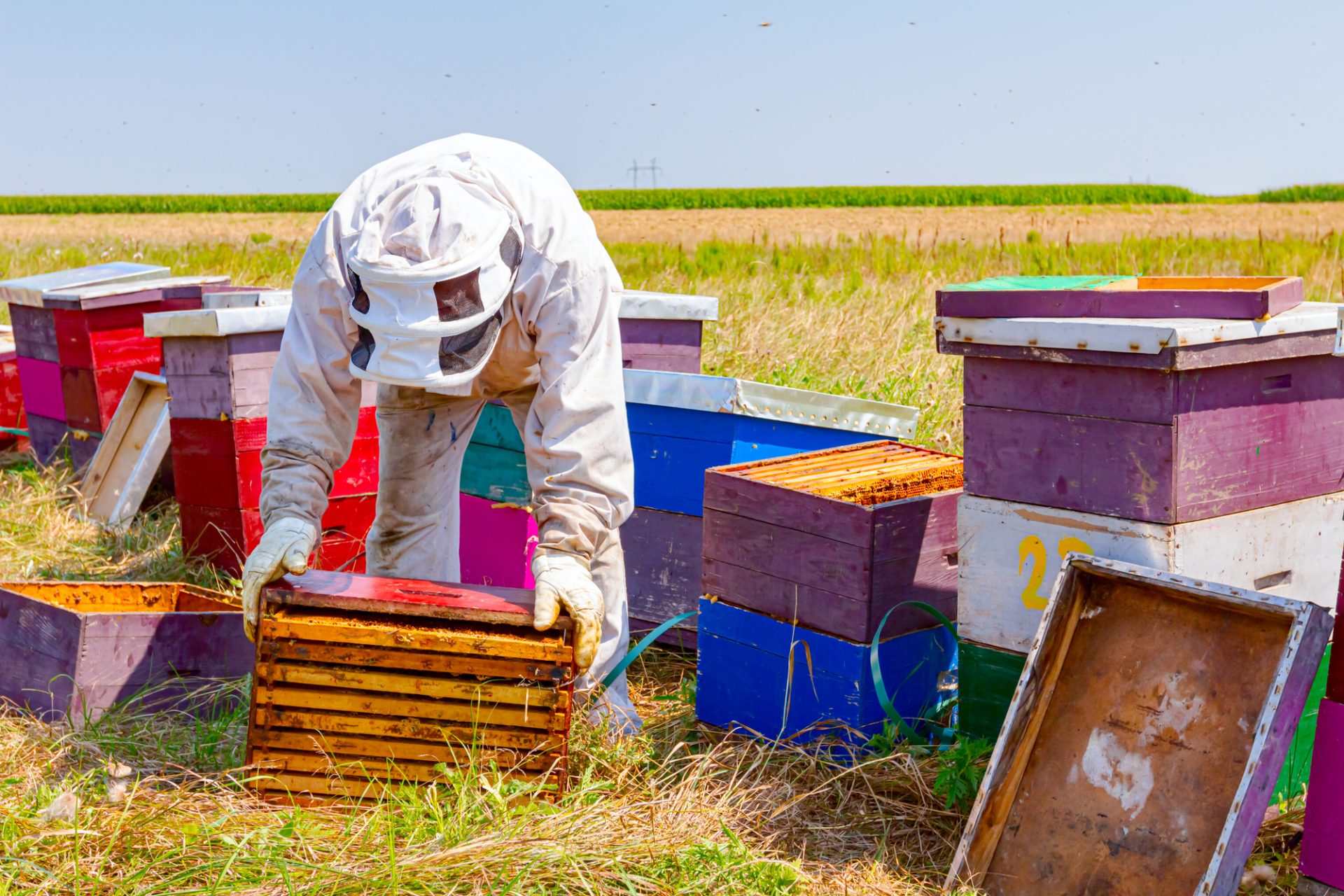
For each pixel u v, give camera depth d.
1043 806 2.54
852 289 11.15
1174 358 2.40
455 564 3.58
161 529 5.31
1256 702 2.32
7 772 2.81
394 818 2.46
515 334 2.85
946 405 6.40
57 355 6.17
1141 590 2.57
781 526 3.10
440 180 2.59
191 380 4.57
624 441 2.85
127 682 3.21
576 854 2.33
